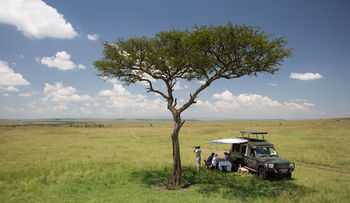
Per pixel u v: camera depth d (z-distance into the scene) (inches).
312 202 323.6
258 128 2303.2
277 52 406.6
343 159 729.6
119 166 654.5
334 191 384.2
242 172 553.6
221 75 451.5
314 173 547.2
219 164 580.7
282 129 2055.9
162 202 331.9
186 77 496.1
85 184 457.1
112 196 372.5
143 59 466.0
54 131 2420.0
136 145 1326.3
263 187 419.5
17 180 478.6
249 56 418.9
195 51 436.8
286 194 360.2
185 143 1451.8
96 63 444.1
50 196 374.6
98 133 2342.5
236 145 640.4
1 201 350.3
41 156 836.6
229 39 408.8
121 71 465.4
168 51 437.1
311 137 1362.0
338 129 1745.8
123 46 451.5
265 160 493.4
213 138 1734.7
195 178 504.7
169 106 452.8
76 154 908.0
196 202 329.1
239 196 359.3
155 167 639.8
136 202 333.1
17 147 1131.3
